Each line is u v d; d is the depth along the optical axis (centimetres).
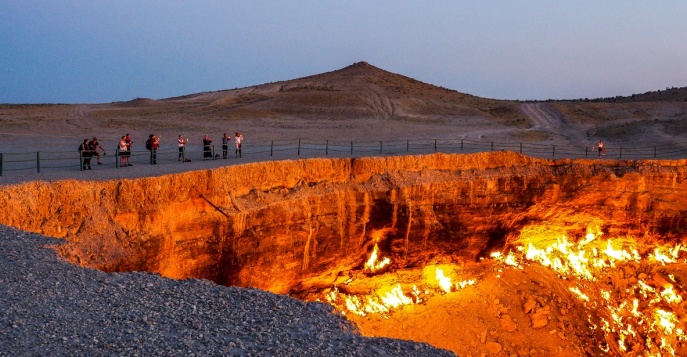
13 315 1065
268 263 2672
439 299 3209
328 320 1148
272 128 7544
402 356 1027
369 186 3108
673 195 3691
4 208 1778
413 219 3209
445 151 4741
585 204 3684
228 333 1057
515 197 3566
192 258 2367
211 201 2427
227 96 12144
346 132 7356
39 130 6266
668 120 7725
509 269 3491
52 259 1366
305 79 15175
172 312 1130
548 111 10269
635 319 3344
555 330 3117
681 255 3712
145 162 3206
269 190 2742
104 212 2056
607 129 7638
